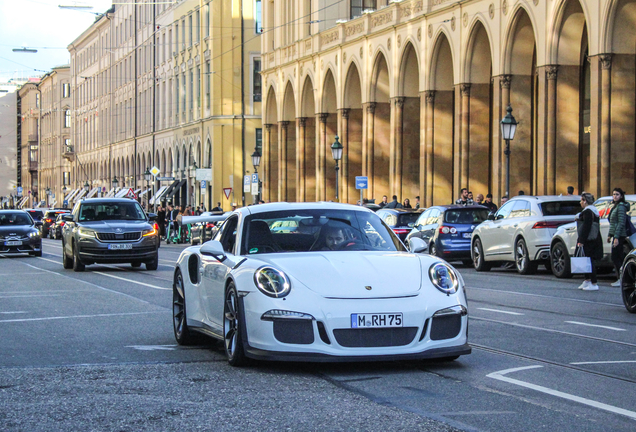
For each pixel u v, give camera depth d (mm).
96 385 7711
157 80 84375
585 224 17797
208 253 9047
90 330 11641
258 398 7074
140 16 89188
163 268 25703
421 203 41906
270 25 62406
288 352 7801
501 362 8773
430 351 7910
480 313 13398
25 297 16828
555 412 6559
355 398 7047
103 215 25438
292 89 58625
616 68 29594
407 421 6238
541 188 33156
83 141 114188
